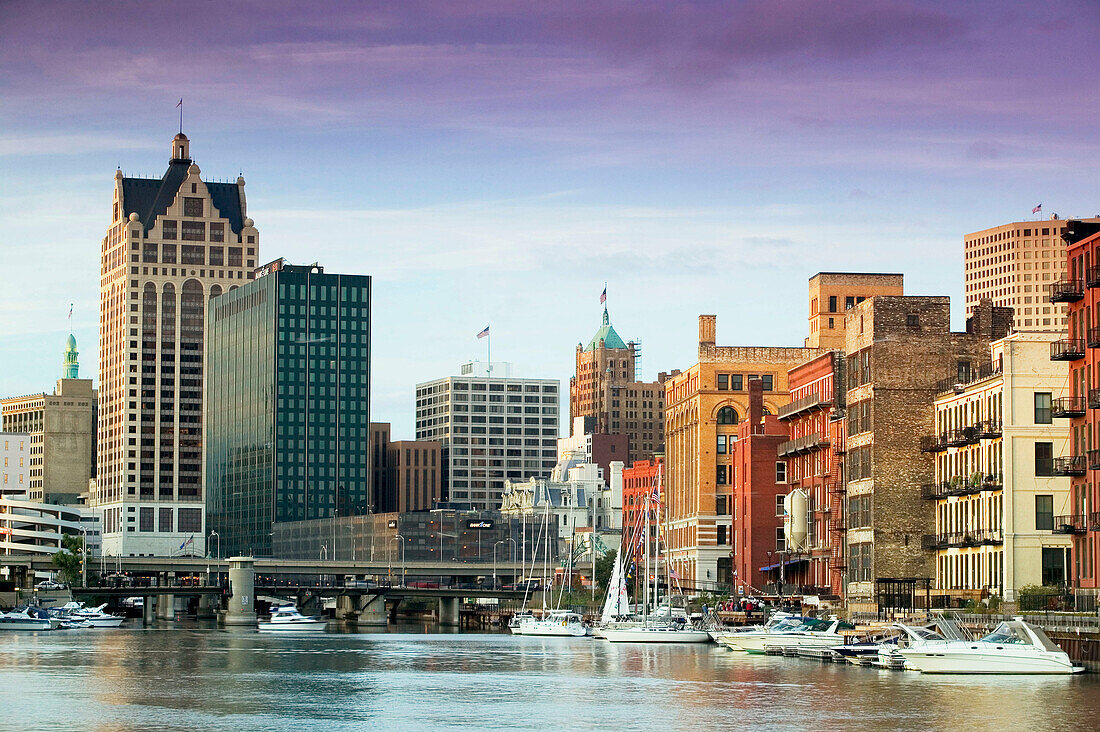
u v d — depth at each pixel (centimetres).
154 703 16888
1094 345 18750
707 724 14725
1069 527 19412
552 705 16575
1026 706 15112
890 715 14838
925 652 18562
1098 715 14462
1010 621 18612
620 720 15162
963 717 14462
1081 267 19338
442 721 15238
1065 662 17975
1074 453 19525
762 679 18938
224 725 14938
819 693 16950
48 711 16038
